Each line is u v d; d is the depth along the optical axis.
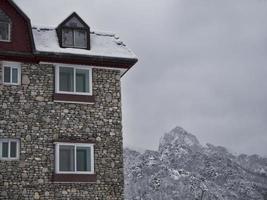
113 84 26.88
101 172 25.44
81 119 25.73
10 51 24.92
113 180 25.55
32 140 24.62
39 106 25.16
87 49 26.89
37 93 25.28
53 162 24.72
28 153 24.39
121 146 26.14
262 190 199.75
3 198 23.52
